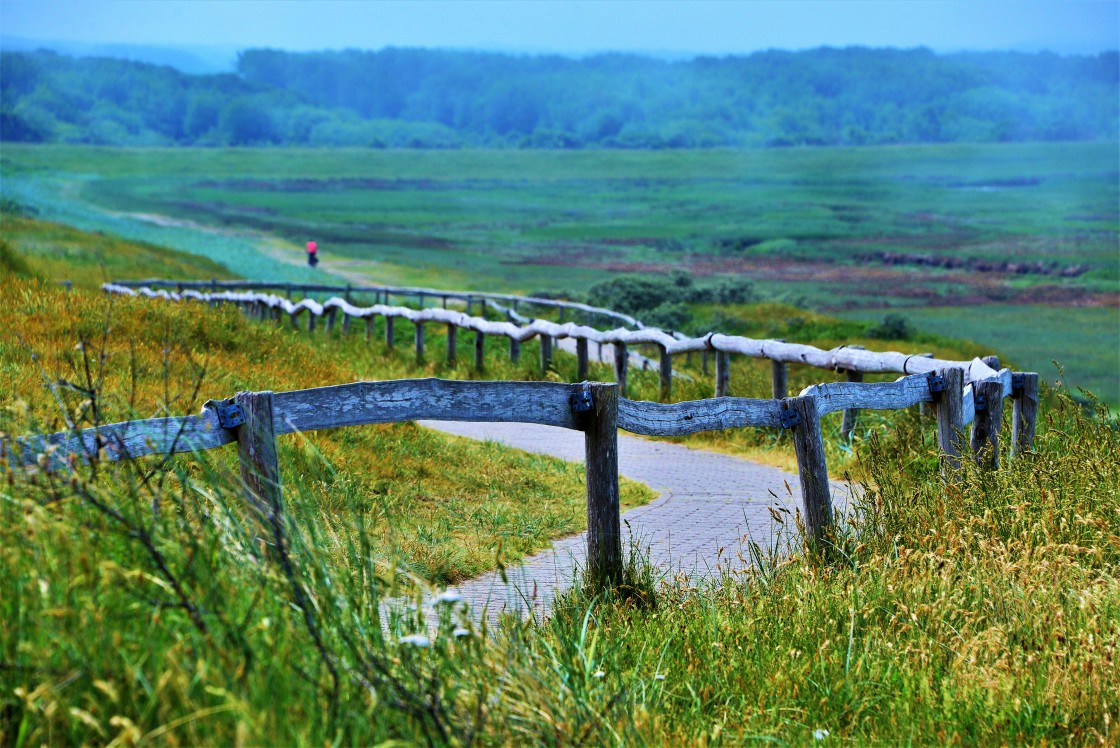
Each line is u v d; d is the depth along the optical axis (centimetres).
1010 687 657
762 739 592
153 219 17625
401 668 523
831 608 787
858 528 1000
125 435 636
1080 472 1069
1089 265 14138
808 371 3556
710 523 1245
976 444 1243
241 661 437
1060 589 803
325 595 535
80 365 1406
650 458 1728
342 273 11006
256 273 9206
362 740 449
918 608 770
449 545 1040
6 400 942
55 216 13062
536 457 1645
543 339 2486
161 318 1942
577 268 13712
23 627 440
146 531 510
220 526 589
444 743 473
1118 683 670
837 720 636
